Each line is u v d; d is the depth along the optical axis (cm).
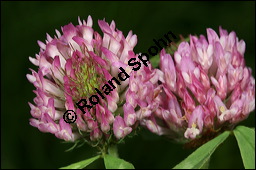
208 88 21
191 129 21
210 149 19
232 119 21
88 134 21
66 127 20
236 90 21
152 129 21
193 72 21
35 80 21
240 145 19
